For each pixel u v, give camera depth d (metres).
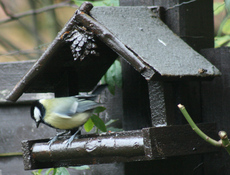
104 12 6.82
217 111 7.64
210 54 7.75
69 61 6.96
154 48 6.43
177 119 7.44
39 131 8.85
